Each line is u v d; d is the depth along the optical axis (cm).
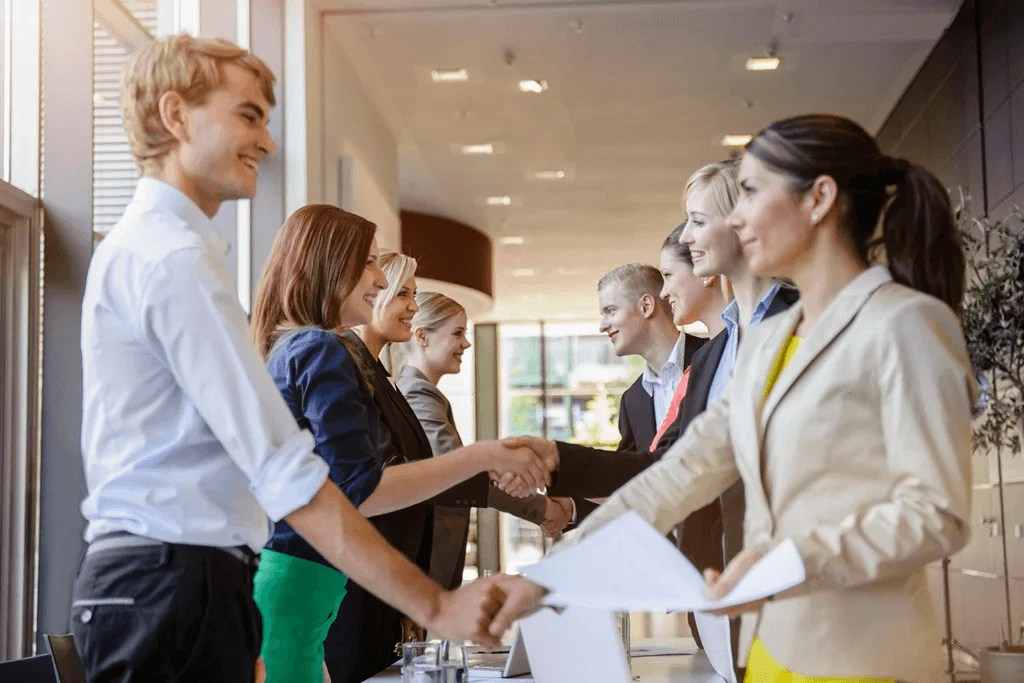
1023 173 517
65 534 375
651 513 137
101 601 138
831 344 118
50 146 395
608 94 743
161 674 137
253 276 552
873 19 630
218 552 142
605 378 1672
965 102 604
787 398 121
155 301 137
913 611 119
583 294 1395
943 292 120
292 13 583
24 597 369
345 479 206
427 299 393
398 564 144
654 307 346
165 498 138
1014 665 364
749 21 639
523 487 238
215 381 137
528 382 1675
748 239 125
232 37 576
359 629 254
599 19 637
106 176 406
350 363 213
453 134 813
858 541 109
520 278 1285
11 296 379
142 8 452
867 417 115
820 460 116
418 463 223
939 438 111
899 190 121
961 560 420
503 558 1538
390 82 716
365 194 709
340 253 225
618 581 112
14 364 378
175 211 146
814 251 123
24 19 399
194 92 150
